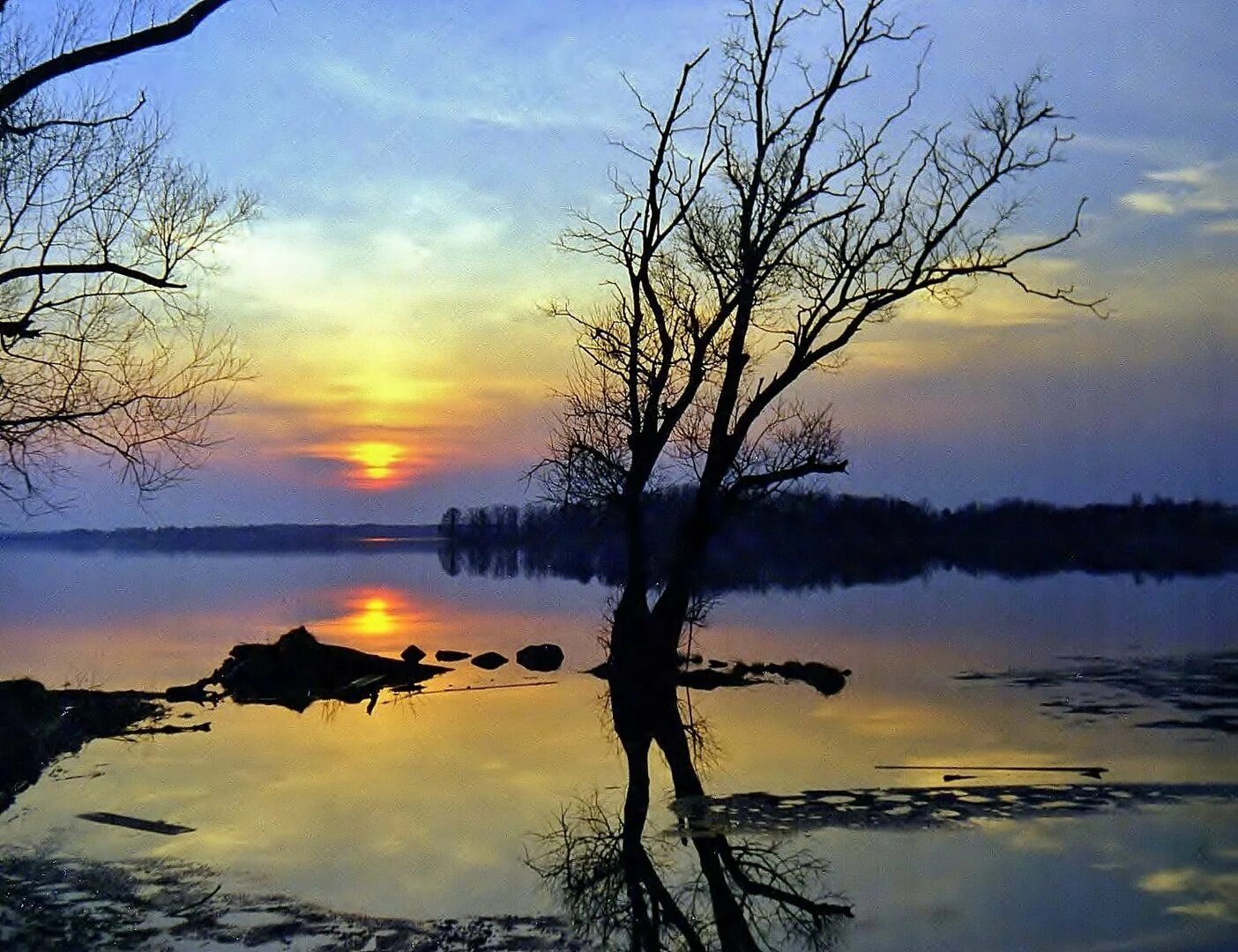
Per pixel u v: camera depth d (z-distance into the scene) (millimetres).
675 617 24641
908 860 10719
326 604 49969
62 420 21016
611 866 10695
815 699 21281
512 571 82750
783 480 25812
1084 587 54000
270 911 9289
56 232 20953
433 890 9891
